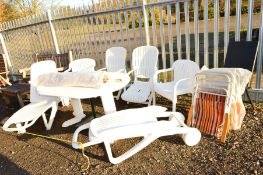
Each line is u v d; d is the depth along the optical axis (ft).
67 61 19.92
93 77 11.78
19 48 27.68
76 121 14.52
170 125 10.72
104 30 19.03
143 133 9.95
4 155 12.30
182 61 14.03
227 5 13.60
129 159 10.50
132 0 16.62
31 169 10.81
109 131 9.98
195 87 11.41
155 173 9.46
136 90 14.66
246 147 10.18
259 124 11.74
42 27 23.77
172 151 10.66
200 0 29.35
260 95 13.74
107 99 12.13
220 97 10.75
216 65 15.15
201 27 37.70
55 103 13.92
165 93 12.67
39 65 14.98
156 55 15.03
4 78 24.22
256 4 33.22
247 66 12.62
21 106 17.29
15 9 53.83
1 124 16.24
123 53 16.60
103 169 10.09
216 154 10.05
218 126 10.89
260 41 13.15
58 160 11.17
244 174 8.76
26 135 14.10
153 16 16.40
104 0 17.99
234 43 13.34
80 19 20.10
